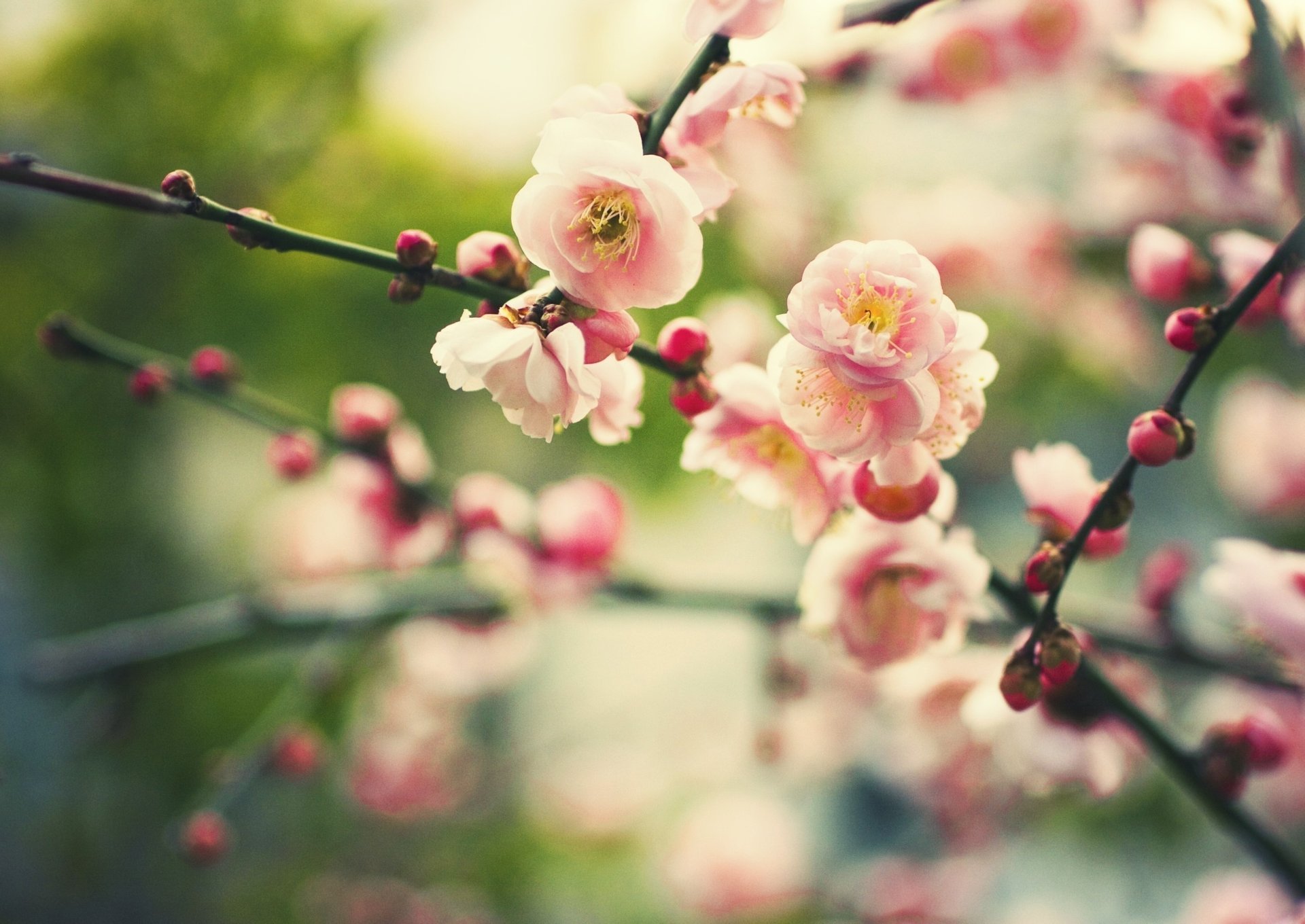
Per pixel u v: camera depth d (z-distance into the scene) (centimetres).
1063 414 115
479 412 130
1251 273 68
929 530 66
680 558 166
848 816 143
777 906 124
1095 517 63
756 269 107
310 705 80
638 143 61
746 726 127
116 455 120
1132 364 107
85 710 90
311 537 95
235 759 79
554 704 161
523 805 133
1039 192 105
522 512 79
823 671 103
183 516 131
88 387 117
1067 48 87
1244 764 68
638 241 61
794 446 65
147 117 117
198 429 132
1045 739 70
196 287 118
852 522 66
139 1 116
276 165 118
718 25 62
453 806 123
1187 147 76
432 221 116
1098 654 74
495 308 63
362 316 119
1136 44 80
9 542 119
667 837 134
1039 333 108
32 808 113
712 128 63
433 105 118
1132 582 120
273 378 121
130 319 116
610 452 120
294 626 80
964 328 62
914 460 63
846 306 61
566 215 61
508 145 117
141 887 115
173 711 115
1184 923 98
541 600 79
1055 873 118
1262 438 104
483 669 95
